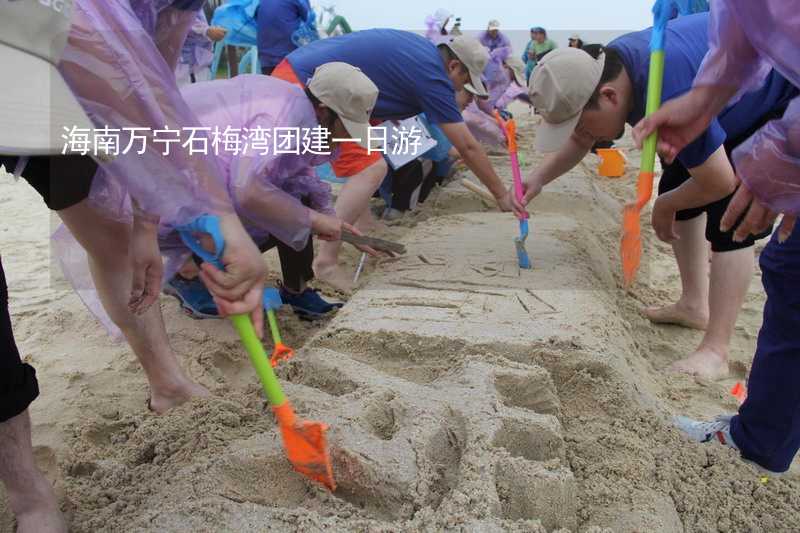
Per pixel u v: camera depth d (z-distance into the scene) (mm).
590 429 2188
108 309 2246
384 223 4852
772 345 2012
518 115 9828
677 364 2984
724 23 1860
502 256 3365
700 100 2043
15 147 1281
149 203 1479
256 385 2430
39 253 4359
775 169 1745
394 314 2691
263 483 1776
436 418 1937
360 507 1775
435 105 3533
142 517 1625
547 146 2639
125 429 2377
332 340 2531
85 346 3055
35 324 3275
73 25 1396
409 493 1688
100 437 2389
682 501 1942
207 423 2145
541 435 1927
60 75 1338
